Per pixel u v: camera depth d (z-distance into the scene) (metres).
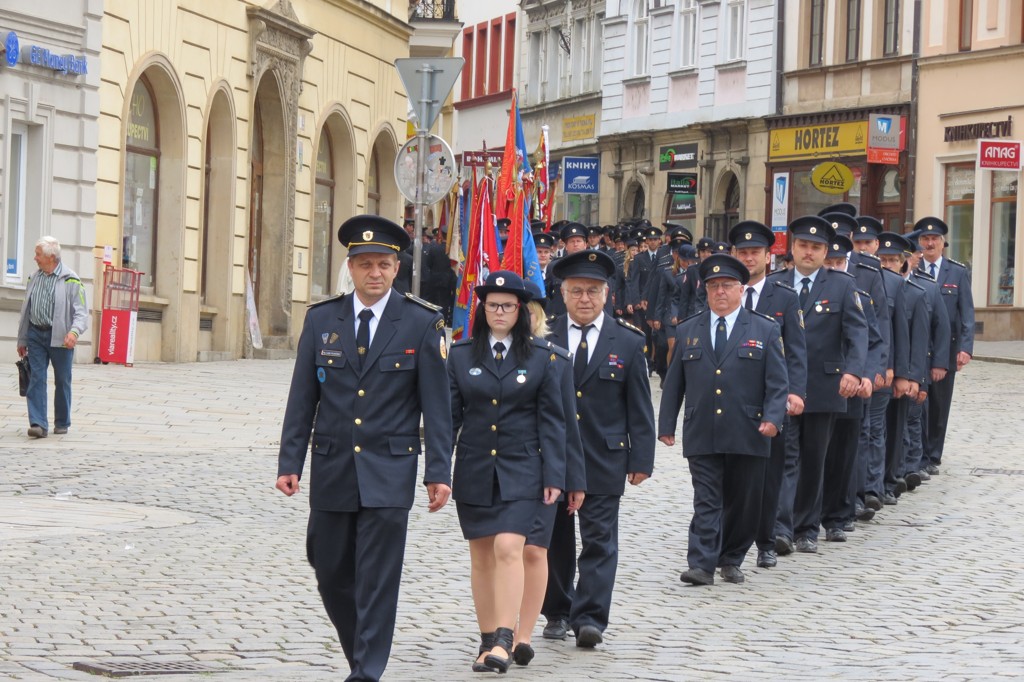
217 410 23.58
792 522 14.66
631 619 11.69
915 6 46.81
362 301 9.12
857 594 12.73
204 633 10.66
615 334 11.38
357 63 40.44
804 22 51.06
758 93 52.66
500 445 10.20
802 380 13.95
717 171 54.66
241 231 34.38
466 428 10.23
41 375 20.42
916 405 18.67
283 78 35.91
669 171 56.81
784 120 51.16
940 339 19.16
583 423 11.22
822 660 10.27
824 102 50.12
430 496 9.06
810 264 15.27
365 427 8.96
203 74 32.16
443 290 41.59
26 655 9.88
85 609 11.27
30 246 27.44
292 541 14.17
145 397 24.34
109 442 20.20
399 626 11.13
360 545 8.95
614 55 61.72
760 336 13.37
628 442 11.28
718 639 11.01
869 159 46.38
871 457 17.20
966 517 16.88
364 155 41.28
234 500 16.31
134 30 29.55
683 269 31.31
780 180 47.78
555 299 23.33
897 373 17.45
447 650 10.48
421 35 47.62
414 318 9.09
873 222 17.78
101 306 28.78
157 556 13.30
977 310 44.59
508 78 73.94
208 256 33.78
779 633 11.22
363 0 40.22
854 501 15.68
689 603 12.31
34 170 27.42
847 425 15.49
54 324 20.36
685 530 15.50
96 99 28.44
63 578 12.31
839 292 15.09
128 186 30.33
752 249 14.07
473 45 78.31
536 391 10.24
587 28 65.19
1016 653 10.49
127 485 17.00
